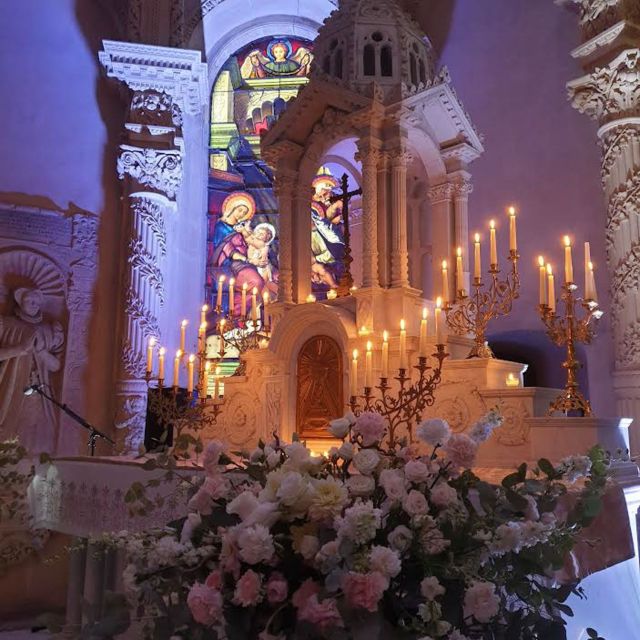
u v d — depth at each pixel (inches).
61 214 319.0
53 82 327.9
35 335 301.1
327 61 226.5
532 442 146.8
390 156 204.4
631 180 245.4
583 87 262.2
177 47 343.0
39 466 219.6
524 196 312.0
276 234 387.2
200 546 66.0
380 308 194.7
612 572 124.8
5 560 265.4
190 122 370.0
